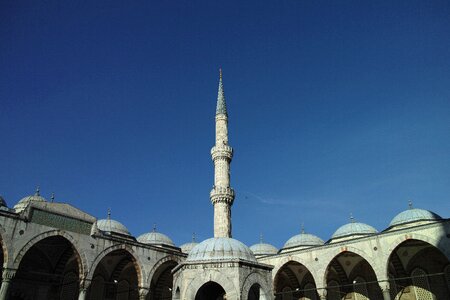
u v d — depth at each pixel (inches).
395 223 1852.9
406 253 1678.2
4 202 1863.9
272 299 947.3
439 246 1326.3
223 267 900.0
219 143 1673.2
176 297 963.3
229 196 1523.1
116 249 1529.3
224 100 1828.2
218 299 1139.3
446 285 1558.8
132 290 1889.8
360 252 1524.4
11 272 1222.9
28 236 1294.3
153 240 2176.4
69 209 1445.6
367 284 1792.6
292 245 2174.0
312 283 1983.3
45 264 1584.6
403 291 1662.2
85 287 1385.3
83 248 1424.7
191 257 989.2
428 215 1791.3
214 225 1478.8
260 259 1855.3
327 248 1630.2
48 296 1550.2
